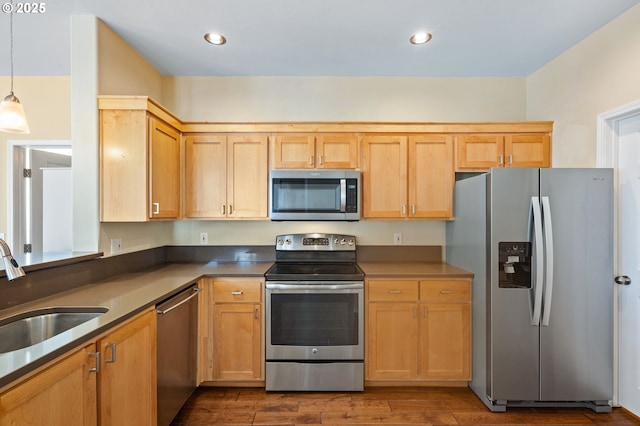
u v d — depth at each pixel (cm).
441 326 240
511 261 212
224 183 266
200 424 200
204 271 247
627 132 212
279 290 234
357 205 259
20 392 93
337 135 266
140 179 206
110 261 220
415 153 267
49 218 305
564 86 253
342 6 195
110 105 205
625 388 212
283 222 299
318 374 235
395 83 299
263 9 197
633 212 209
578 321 209
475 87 301
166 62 268
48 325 150
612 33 211
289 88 297
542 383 210
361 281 236
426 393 237
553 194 209
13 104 188
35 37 228
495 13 203
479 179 228
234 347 236
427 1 191
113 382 135
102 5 192
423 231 299
